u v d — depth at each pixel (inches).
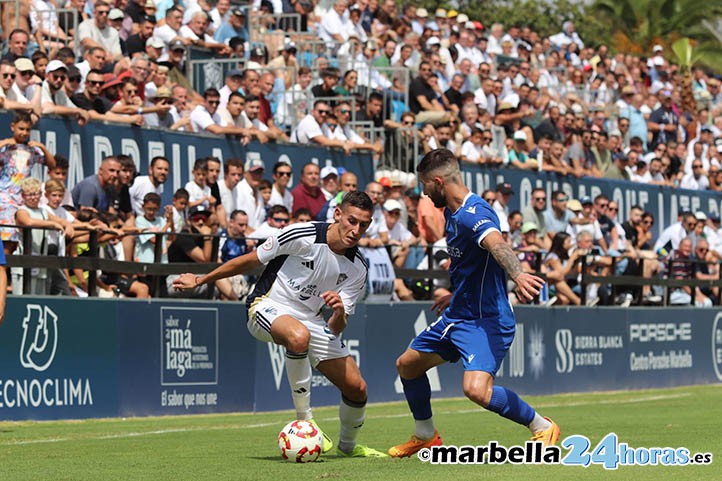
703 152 1780.3
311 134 1194.0
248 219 1059.3
